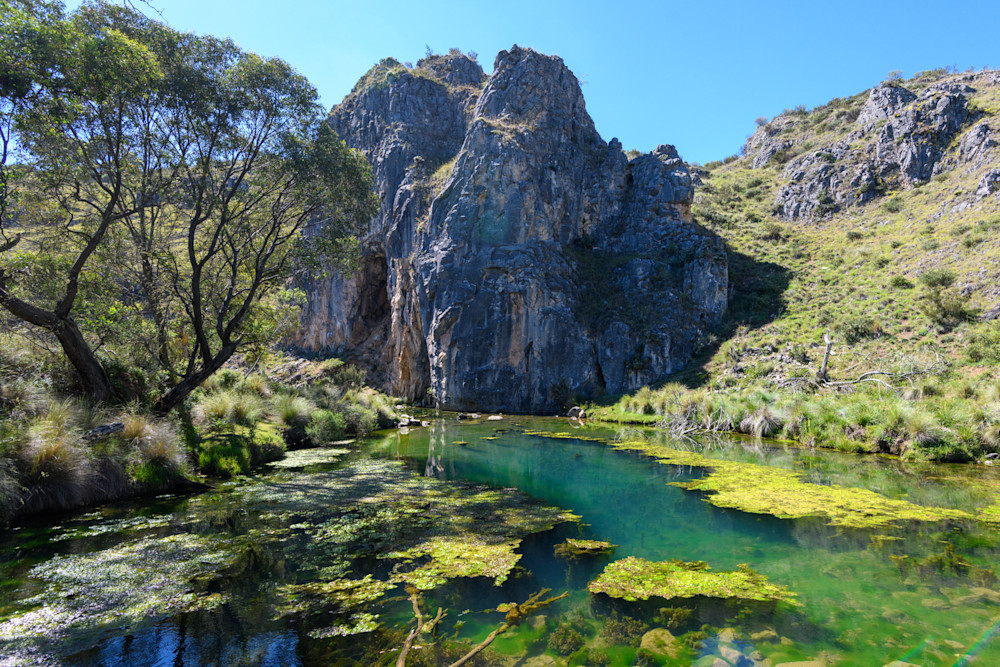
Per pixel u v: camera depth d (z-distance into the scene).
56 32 10.60
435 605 5.55
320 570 6.54
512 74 44.25
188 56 13.88
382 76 56.59
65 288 13.59
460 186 39.62
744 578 6.34
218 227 15.29
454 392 36.78
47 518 8.67
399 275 44.84
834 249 39.19
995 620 5.20
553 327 35.50
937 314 25.94
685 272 36.75
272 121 15.84
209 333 20.73
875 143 47.28
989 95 43.19
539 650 4.61
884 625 5.07
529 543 7.75
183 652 4.48
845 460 15.22
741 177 62.19
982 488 11.38
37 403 10.34
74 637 4.73
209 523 8.66
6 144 11.08
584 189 43.97
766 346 29.61
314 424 19.56
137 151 13.53
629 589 6.02
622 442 19.83
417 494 11.05
